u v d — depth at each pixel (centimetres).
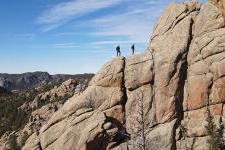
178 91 6172
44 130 6925
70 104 6894
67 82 16738
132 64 6594
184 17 6425
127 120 6438
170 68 6200
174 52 6234
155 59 6425
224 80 5791
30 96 19388
